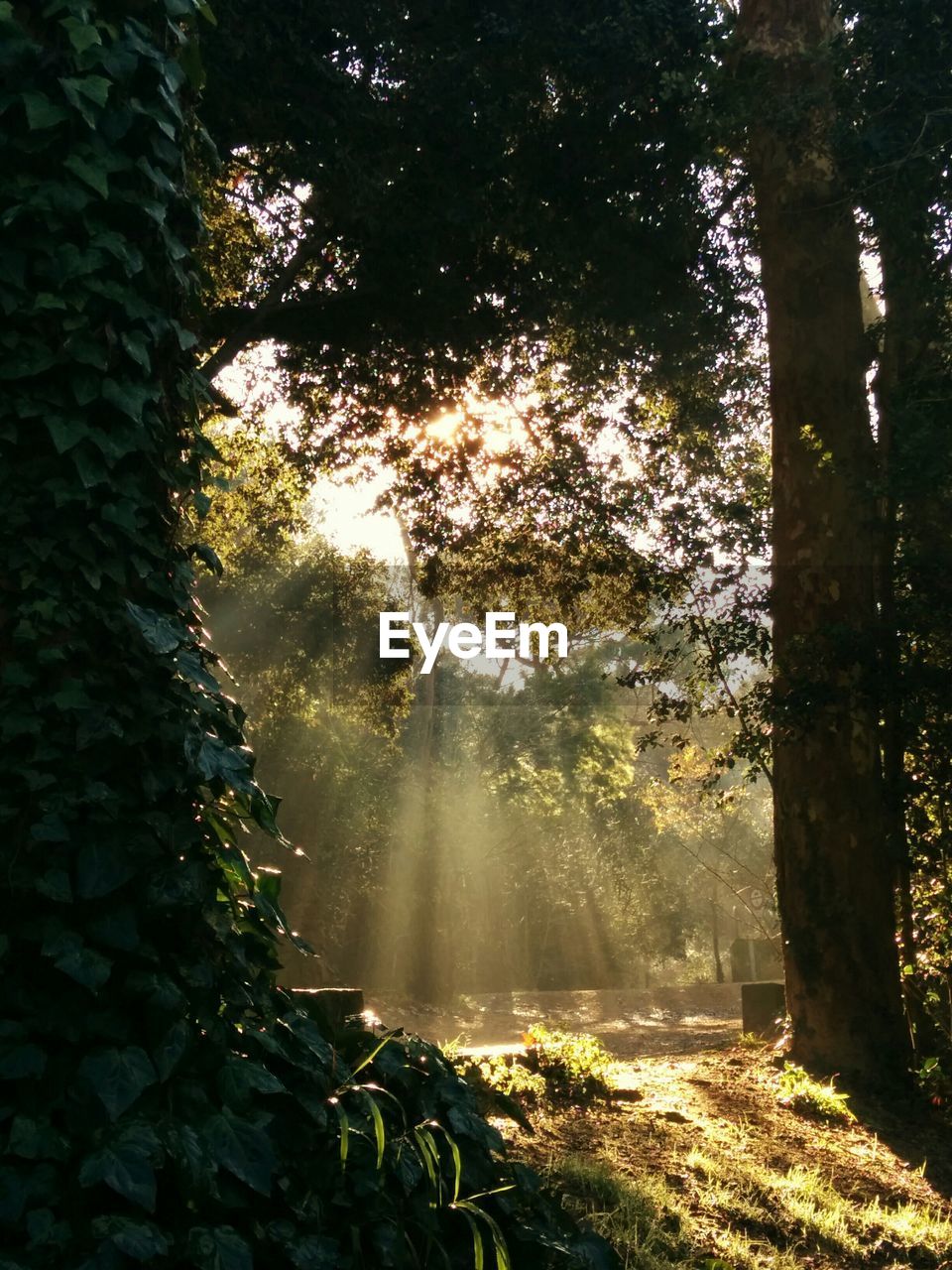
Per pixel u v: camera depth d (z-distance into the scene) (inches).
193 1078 118.8
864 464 466.3
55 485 122.6
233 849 136.0
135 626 125.4
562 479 582.6
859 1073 443.2
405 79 429.7
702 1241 224.7
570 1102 330.6
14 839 115.4
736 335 539.8
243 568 1019.3
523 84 448.5
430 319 523.5
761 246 494.9
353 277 530.9
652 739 546.9
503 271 522.9
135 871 117.8
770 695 468.1
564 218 487.5
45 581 120.7
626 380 597.3
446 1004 1184.2
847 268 480.1
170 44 141.5
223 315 534.9
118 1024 115.2
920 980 480.7
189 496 141.6
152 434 131.0
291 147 434.9
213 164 152.6
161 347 136.6
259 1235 117.0
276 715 1080.8
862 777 461.4
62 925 115.3
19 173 124.0
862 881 458.6
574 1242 151.2
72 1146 109.0
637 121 472.1
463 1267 138.8
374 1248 126.0
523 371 600.7
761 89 440.5
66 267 123.3
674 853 1700.3
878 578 470.9
